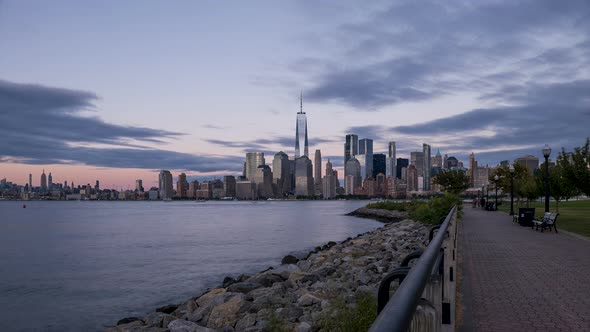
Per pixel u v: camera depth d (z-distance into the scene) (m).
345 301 8.68
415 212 39.34
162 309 15.21
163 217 118.62
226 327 10.85
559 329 6.48
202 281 23.22
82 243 46.06
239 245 40.78
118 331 12.27
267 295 13.00
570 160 28.33
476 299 8.35
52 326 15.70
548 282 9.92
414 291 1.78
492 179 66.44
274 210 183.88
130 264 29.78
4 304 18.75
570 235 20.77
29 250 39.78
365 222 79.75
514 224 27.86
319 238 47.69
